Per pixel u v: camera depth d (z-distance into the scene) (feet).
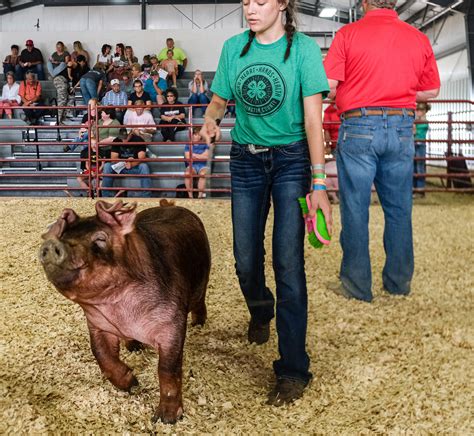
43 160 27.86
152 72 43.75
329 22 75.82
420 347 10.88
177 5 71.61
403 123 13.33
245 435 7.95
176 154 35.19
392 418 8.41
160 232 8.50
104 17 72.13
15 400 8.65
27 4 72.90
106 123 32.22
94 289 7.04
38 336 11.28
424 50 13.29
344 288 13.96
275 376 9.73
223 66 9.20
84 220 7.02
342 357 10.44
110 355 8.55
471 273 16.49
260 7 8.45
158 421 8.13
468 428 8.14
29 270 15.74
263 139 9.03
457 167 35.12
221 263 16.52
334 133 28.04
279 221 8.95
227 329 11.69
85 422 8.24
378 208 26.71
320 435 7.96
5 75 49.70
